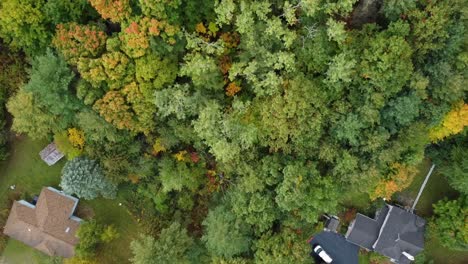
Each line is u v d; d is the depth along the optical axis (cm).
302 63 3039
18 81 3453
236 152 3086
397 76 2886
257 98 3084
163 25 2823
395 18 2934
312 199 3139
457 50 2903
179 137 3350
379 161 3141
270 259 3197
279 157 3228
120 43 2970
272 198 3253
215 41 3173
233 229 3269
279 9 3005
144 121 3162
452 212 3434
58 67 3044
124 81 3027
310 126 3031
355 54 2956
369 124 3056
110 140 3356
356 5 3025
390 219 3634
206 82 3066
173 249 3334
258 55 2975
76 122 3338
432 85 3030
